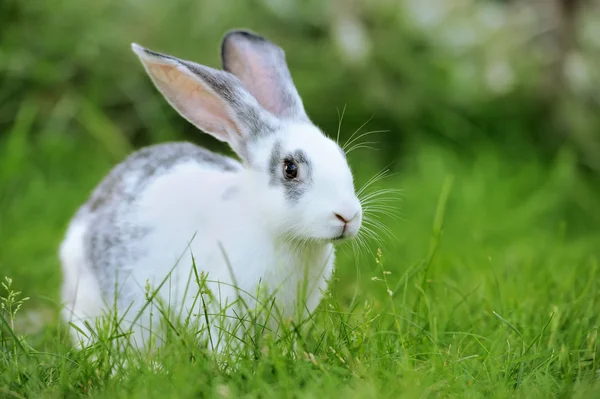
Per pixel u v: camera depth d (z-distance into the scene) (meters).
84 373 5.38
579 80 13.29
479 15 14.13
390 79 13.45
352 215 5.90
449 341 6.11
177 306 6.29
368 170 11.93
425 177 11.59
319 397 4.82
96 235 6.81
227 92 6.43
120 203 6.83
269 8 13.55
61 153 11.44
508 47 13.73
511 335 6.22
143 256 6.47
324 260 6.35
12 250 8.96
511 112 13.35
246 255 6.08
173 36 13.00
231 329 6.04
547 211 11.31
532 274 8.07
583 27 13.45
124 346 5.98
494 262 8.80
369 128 12.92
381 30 13.73
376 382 5.06
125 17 13.00
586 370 5.78
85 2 12.71
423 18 14.13
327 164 6.00
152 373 5.16
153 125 12.30
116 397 4.98
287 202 5.98
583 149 12.94
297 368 5.20
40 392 5.25
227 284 5.97
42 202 10.34
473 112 13.34
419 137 12.80
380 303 7.02
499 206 10.95
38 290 8.12
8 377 5.36
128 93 12.41
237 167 7.09
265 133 6.33
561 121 13.21
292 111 6.83
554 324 6.23
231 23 13.34
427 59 13.67
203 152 7.32
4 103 11.93
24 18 12.31
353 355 5.58
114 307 6.07
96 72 12.38
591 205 11.59
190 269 6.27
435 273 7.93
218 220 6.26
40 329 7.02
